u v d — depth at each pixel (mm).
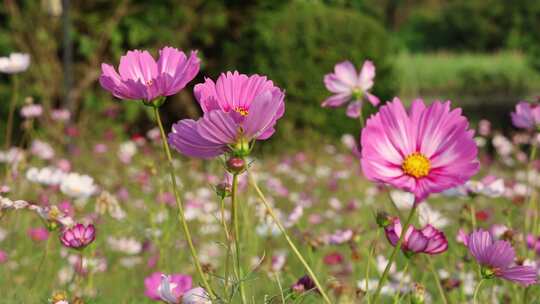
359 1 7027
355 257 1415
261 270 1411
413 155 718
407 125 725
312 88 4898
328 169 3740
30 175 1569
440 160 717
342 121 4949
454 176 702
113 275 1760
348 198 3045
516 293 1188
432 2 20438
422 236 793
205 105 772
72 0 4598
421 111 727
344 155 4340
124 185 2582
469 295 1429
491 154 4195
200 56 5059
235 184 758
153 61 826
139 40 4793
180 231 1888
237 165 736
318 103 4898
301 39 4965
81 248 1028
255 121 736
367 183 3121
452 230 1816
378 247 1502
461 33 17562
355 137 5000
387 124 723
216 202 2344
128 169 2889
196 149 756
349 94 1293
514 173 3504
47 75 4406
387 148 720
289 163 3852
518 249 1336
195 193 2402
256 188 751
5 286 1395
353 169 3625
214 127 737
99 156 3197
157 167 1866
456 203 2672
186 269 1639
